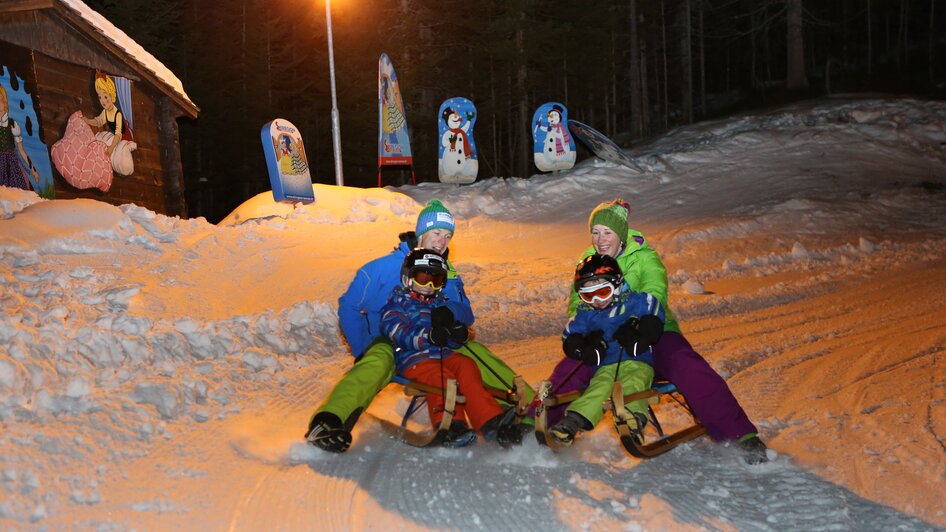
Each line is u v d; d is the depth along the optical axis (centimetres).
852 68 5747
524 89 3791
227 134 3803
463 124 2108
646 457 435
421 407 549
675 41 5662
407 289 481
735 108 4419
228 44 3859
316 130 3831
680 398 583
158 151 1683
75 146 1438
